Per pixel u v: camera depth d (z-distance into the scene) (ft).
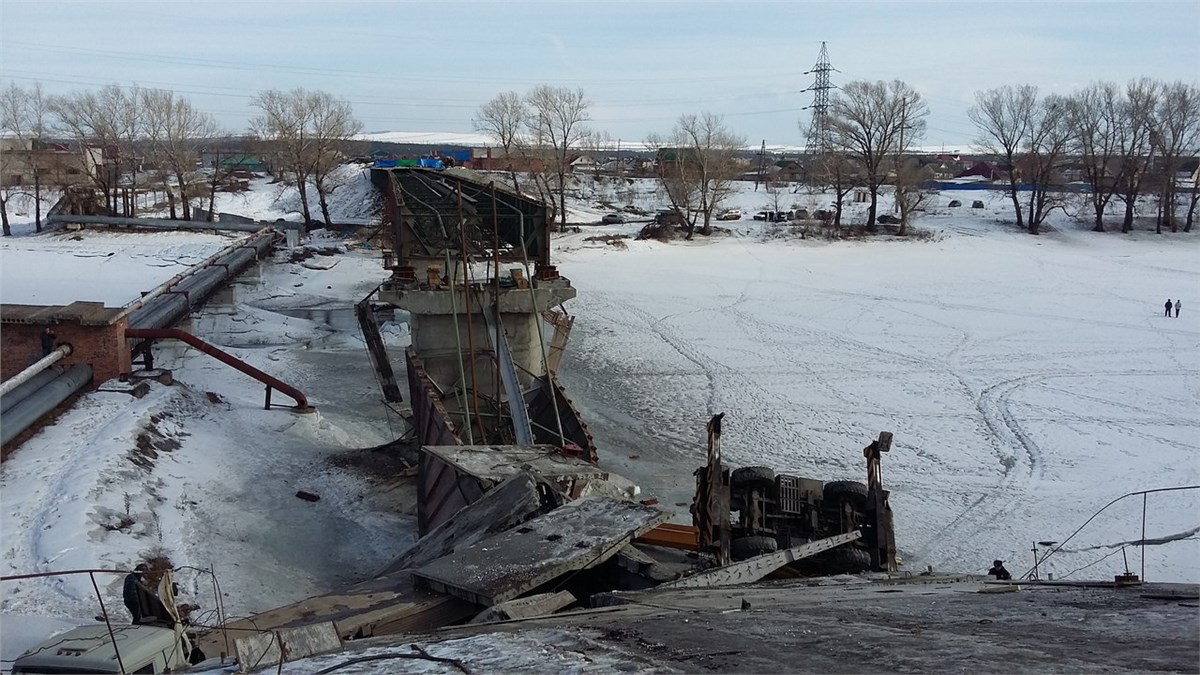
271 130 284.82
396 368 125.59
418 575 29.25
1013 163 362.74
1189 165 415.23
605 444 98.32
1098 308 185.06
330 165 288.10
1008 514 78.69
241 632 27.17
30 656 24.59
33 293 162.20
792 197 377.09
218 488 67.51
